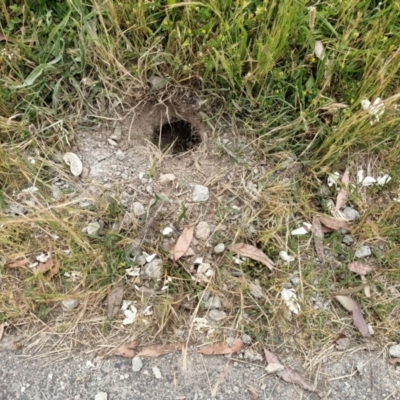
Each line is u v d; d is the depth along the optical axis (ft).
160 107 2.45
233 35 2.37
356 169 2.39
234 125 2.37
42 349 2.13
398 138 2.38
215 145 2.36
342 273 2.28
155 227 2.23
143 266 2.20
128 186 2.28
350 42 2.43
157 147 2.38
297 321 2.19
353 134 2.30
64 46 2.36
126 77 2.38
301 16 2.35
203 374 2.11
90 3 2.42
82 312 2.15
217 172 2.33
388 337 2.21
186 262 2.22
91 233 2.21
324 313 2.21
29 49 2.37
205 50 2.37
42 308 2.16
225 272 2.21
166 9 2.33
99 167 2.31
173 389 2.08
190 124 2.50
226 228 2.26
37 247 2.22
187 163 2.36
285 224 2.28
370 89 2.37
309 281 2.24
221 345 2.14
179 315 2.16
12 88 2.31
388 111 2.33
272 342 2.15
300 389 2.11
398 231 2.31
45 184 2.26
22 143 2.31
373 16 2.44
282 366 2.12
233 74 2.34
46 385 2.08
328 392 2.11
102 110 2.37
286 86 2.36
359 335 2.20
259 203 2.29
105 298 2.18
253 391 2.09
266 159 2.35
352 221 2.33
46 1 2.43
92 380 2.09
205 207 2.28
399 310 2.24
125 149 2.36
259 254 2.23
